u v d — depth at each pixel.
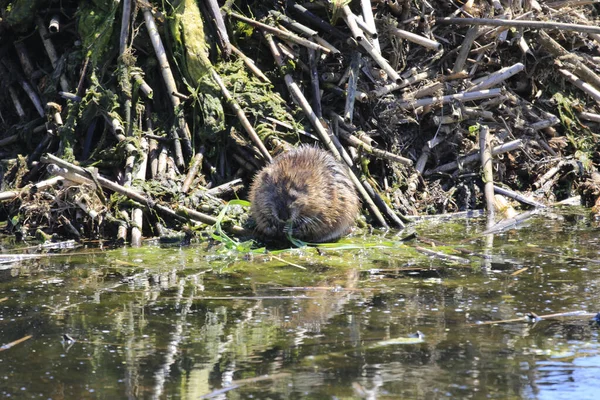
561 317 8.15
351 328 7.85
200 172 13.00
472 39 14.98
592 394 6.36
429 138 14.59
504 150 14.28
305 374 6.75
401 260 10.61
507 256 10.71
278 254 10.99
